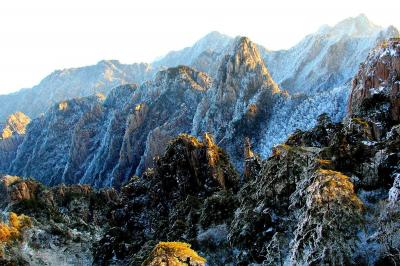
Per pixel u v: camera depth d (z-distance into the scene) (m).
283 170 37.72
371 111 51.00
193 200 54.81
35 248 59.12
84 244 65.44
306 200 29.03
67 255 60.50
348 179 29.56
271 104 166.88
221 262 38.47
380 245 25.59
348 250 25.45
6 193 81.31
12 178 85.06
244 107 168.75
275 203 36.97
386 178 32.25
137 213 65.56
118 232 59.81
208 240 41.75
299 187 34.22
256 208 38.19
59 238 64.81
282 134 143.62
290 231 33.38
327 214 26.42
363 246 25.98
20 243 57.81
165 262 23.59
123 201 69.69
